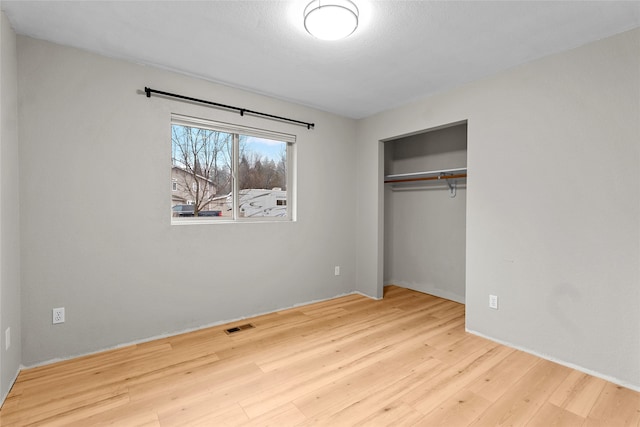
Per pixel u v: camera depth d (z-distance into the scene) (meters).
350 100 3.44
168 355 2.38
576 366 2.22
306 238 3.69
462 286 3.77
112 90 2.46
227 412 1.72
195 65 2.61
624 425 1.63
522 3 1.78
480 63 2.53
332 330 2.90
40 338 2.20
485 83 2.78
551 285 2.35
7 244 1.89
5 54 1.88
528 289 2.47
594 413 1.73
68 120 2.29
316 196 3.78
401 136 3.71
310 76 2.81
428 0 1.75
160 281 2.70
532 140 2.46
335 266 3.98
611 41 2.08
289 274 3.55
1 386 1.76
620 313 2.04
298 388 1.96
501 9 1.84
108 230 2.45
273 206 3.53
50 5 1.81
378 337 2.75
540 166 2.41
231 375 2.10
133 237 2.56
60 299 2.27
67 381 2.01
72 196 2.31
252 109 3.21
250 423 1.64
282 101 3.44
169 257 2.74
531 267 2.46
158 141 2.67
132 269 2.56
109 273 2.46
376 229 3.92
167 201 2.72
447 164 3.91
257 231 3.28
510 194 2.59
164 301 2.72
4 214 1.84
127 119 2.53
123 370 2.15
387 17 1.92
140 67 2.58
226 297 3.08
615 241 2.07
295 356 2.38
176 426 1.61
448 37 2.15
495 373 2.15
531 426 1.62
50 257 2.23
